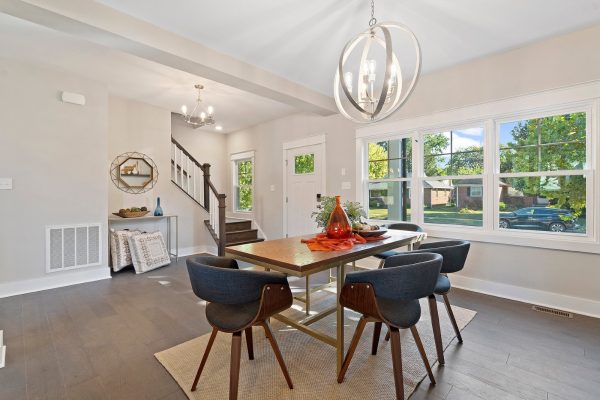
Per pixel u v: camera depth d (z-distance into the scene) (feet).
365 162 14.08
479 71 10.43
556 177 9.37
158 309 9.16
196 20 7.97
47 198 11.13
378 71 11.29
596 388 5.41
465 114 10.75
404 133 12.65
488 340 7.14
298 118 16.87
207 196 17.90
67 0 6.73
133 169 15.15
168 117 16.37
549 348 6.77
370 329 7.78
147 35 8.00
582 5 7.43
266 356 6.50
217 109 16.21
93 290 10.94
